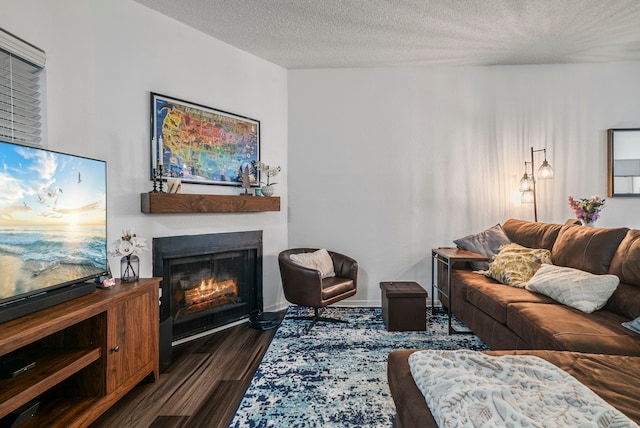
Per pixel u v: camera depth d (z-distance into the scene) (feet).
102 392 5.66
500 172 12.49
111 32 8.00
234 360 8.11
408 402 3.66
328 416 5.82
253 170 11.32
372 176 12.60
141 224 8.63
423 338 9.36
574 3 8.59
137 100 8.53
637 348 5.23
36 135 6.49
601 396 3.47
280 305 12.27
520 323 6.73
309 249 12.17
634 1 8.49
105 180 6.69
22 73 6.23
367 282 12.64
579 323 6.04
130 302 6.31
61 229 5.66
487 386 3.39
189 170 9.65
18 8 6.01
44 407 5.36
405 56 11.62
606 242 7.43
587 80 12.23
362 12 9.02
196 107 9.78
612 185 12.10
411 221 12.59
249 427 5.56
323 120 12.59
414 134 12.55
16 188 4.91
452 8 8.84
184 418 5.81
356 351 8.50
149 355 6.89
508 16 9.18
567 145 12.33
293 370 7.50
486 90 12.45
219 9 8.87
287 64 12.21
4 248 4.74
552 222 12.37
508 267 9.22
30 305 4.90
